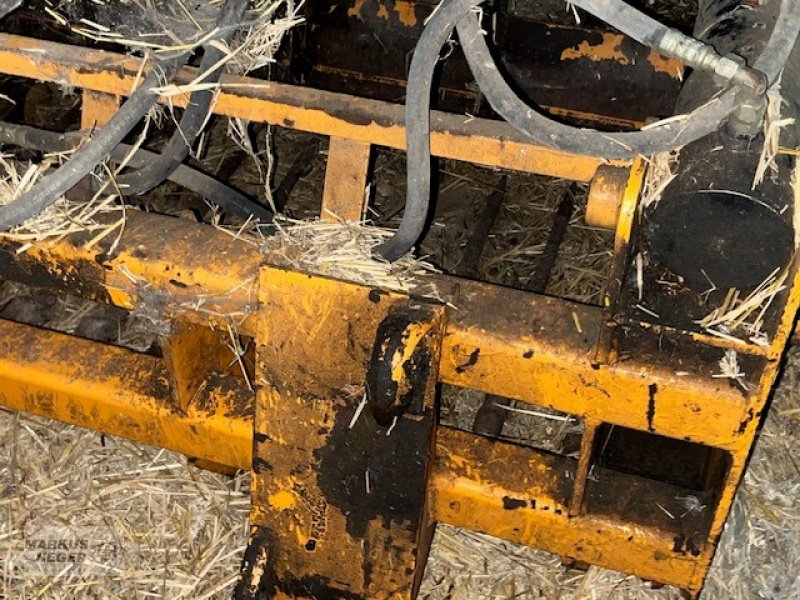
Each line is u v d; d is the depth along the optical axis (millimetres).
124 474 1948
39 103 2588
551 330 1291
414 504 1402
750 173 1068
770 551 1870
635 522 1479
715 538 1435
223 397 1607
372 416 1350
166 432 1645
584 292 2377
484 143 1307
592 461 1562
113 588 1775
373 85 2328
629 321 1188
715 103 1085
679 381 1235
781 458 2059
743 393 1220
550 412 2084
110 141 1330
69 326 2246
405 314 1262
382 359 1233
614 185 1198
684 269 1143
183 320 1441
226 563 1822
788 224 1060
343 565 1494
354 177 1420
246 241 1402
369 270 1352
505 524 1531
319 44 2299
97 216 1451
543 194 2617
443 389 2119
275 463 1443
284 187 2459
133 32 1598
